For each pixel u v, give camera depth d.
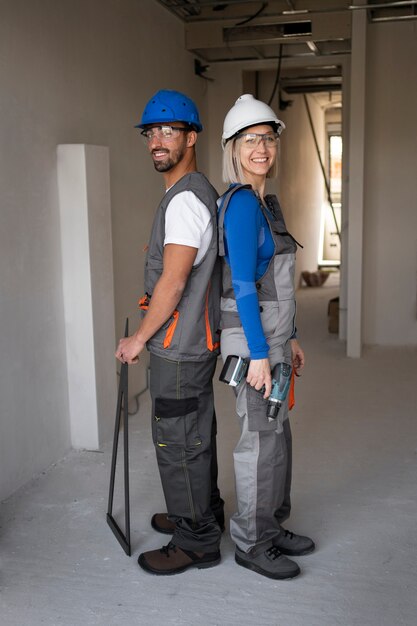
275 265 2.26
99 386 3.47
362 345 5.87
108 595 2.27
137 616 2.16
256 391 2.25
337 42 5.63
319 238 10.98
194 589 2.30
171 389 2.28
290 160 8.62
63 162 3.26
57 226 3.28
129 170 4.21
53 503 2.93
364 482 3.13
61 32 3.30
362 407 4.21
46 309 3.21
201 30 5.23
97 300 3.41
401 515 2.81
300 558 2.49
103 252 3.45
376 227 5.79
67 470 3.25
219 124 6.09
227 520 2.75
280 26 5.19
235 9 5.19
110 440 3.61
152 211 4.62
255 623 2.12
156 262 2.31
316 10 5.01
